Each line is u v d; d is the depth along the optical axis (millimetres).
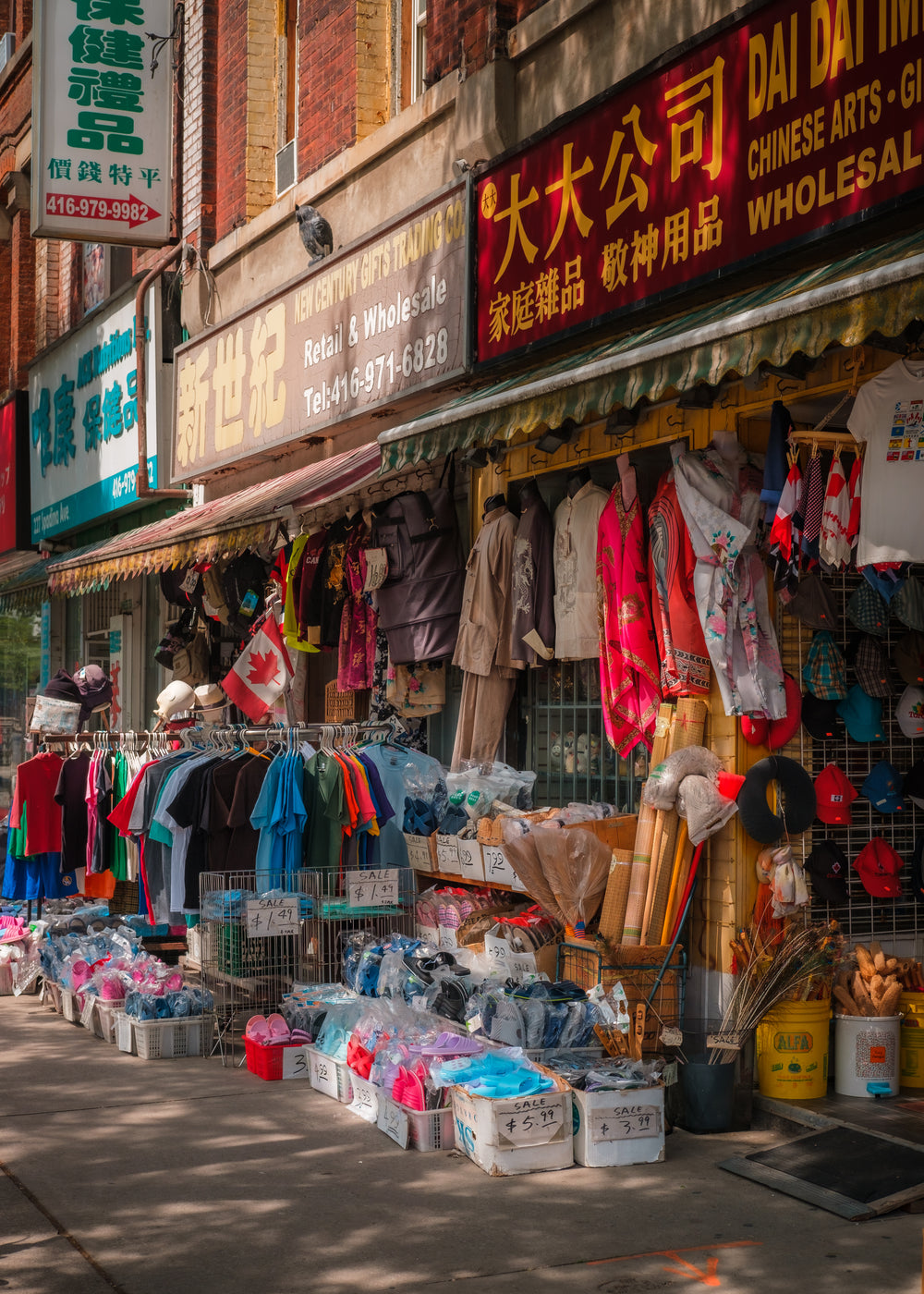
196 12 13469
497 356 8125
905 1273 4609
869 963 6492
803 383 6301
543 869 6926
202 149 13289
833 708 6859
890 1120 5930
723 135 6277
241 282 12633
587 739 8094
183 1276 4625
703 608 6496
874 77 5422
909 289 4250
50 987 9297
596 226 7211
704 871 6719
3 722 24188
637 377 5555
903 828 7102
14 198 20188
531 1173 5672
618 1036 6258
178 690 10469
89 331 16469
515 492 8555
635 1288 4500
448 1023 6637
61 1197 5406
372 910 8086
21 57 19250
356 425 10336
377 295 9602
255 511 9023
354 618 9961
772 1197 5359
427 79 9469
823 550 5789
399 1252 4812
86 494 16672
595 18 7754
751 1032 6227
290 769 8109
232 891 7949
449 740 9625
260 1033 7441
